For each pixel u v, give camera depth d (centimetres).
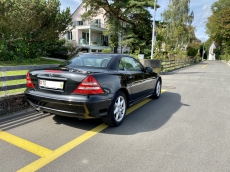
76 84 288
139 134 317
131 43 2100
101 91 296
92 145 277
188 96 619
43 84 318
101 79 302
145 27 2156
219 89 761
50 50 1806
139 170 219
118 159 241
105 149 266
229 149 272
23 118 377
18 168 219
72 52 2116
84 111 287
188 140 298
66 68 337
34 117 385
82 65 368
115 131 327
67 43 2295
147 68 489
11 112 395
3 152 252
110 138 300
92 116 295
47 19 1296
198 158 247
